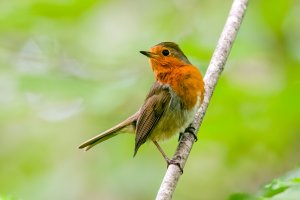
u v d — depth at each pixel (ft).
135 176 44.80
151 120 31.58
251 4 41.98
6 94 45.52
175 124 30.78
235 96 38.32
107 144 45.98
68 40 47.29
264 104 38.01
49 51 46.26
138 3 50.34
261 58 40.32
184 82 30.19
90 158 47.70
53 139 49.37
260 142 40.01
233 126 38.96
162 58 31.09
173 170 25.12
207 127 39.17
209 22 45.68
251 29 40.75
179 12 47.47
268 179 43.09
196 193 48.32
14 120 46.37
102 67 44.04
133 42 45.83
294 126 38.65
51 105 46.44
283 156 40.93
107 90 39.93
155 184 44.55
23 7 45.83
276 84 38.81
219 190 47.83
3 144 50.03
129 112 43.86
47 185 47.52
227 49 28.63
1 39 47.06
